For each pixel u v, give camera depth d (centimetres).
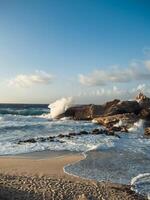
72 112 4762
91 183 1359
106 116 4178
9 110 6762
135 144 2478
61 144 2367
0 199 1071
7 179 1345
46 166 1636
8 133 2991
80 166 1659
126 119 3731
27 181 1332
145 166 1700
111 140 2614
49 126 3516
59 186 1290
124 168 1645
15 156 1914
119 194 1230
